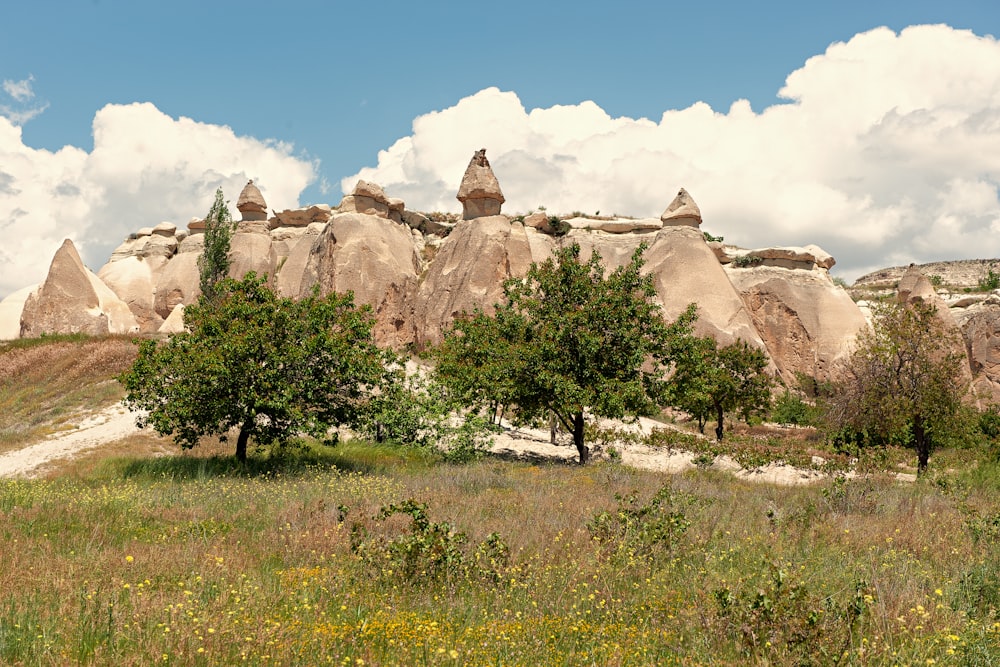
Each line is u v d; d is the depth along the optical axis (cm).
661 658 579
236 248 6316
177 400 1861
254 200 6488
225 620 604
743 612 630
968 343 5850
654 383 2492
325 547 931
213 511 1230
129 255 7506
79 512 1141
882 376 2547
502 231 5562
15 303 6506
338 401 2042
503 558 838
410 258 5972
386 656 570
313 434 1916
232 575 790
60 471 1958
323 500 1221
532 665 563
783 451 2731
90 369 3500
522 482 1706
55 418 2783
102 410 2809
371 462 2120
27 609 624
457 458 2208
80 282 5575
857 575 783
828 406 2962
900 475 2442
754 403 3700
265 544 968
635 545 918
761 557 898
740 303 5578
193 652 543
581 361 2362
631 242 6272
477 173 5688
